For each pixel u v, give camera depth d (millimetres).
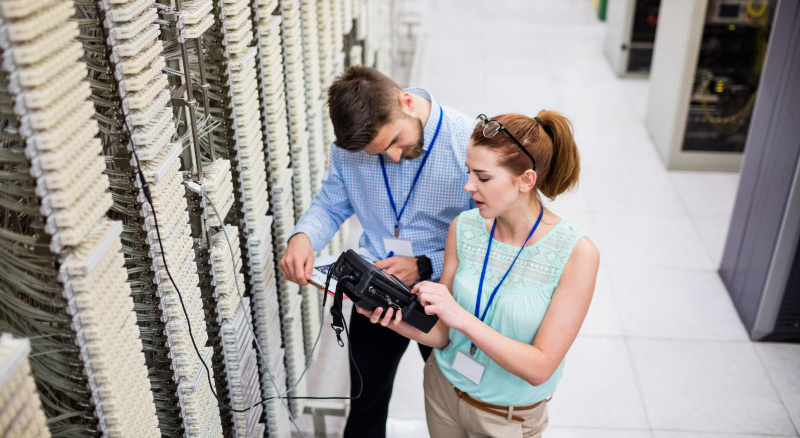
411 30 8070
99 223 1191
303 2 2400
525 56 7852
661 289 3947
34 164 1000
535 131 1570
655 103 5715
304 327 2990
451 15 9367
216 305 1813
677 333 3602
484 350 1630
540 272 1667
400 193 2127
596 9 9508
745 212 3658
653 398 3174
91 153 1119
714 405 3137
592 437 2963
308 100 2633
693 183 5160
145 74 1260
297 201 2619
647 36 7039
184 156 1650
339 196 2277
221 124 1853
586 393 3197
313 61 2568
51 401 1464
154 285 1428
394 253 2240
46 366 1248
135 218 1374
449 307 1623
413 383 3244
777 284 3348
